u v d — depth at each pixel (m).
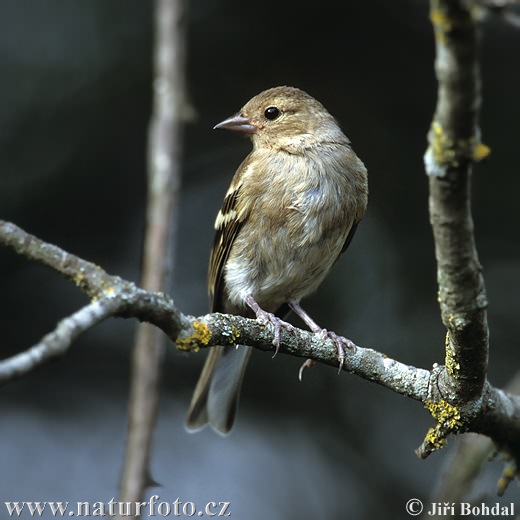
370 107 12.22
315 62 12.28
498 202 11.81
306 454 11.62
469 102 4.48
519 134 11.78
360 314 12.05
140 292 5.10
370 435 11.76
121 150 11.95
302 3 12.12
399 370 6.43
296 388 11.95
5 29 11.67
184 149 12.79
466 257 5.25
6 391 11.62
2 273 11.72
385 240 12.18
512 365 11.56
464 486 7.26
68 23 11.86
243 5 12.14
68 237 11.90
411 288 12.02
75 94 11.81
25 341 11.62
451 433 6.35
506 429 6.51
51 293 11.80
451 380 6.14
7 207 11.67
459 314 5.53
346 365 6.45
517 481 6.79
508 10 4.27
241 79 12.38
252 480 11.36
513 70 11.87
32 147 11.71
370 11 12.07
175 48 8.55
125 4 12.04
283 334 6.36
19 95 11.66
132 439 6.82
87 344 11.91
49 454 11.22
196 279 13.02
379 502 11.30
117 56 11.92
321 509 11.16
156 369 7.02
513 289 11.73
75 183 11.86
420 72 12.09
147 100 11.98
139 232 12.05
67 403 11.70
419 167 12.14
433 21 4.32
